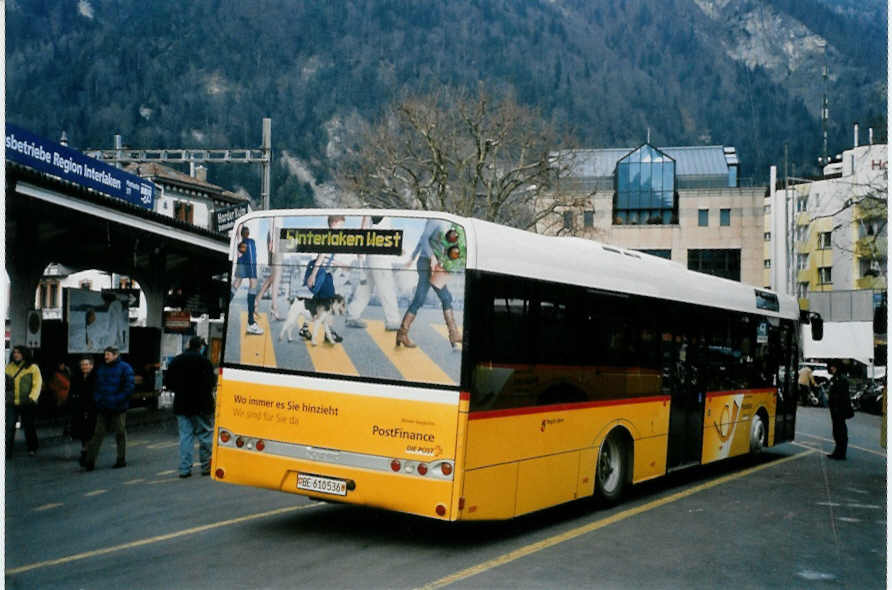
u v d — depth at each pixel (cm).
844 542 920
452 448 793
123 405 1388
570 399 956
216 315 3005
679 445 1234
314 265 871
